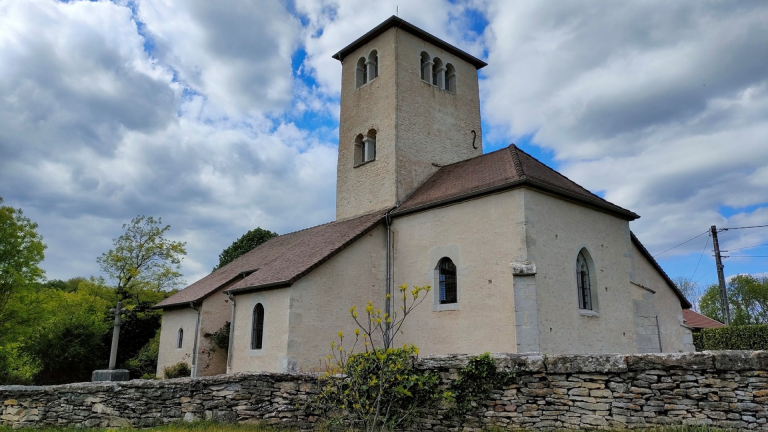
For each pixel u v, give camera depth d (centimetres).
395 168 2070
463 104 2436
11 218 2192
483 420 853
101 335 2392
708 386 720
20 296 2183
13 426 1122
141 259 3869
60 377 2216
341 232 1947
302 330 1616
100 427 1062
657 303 2023
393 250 1875
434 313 1659
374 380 834
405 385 891
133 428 998
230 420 1007
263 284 1709
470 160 2083
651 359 760
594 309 1570
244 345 1786
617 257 1706
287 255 2041
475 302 1544
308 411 966
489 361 864
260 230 3775
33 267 2228
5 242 2150
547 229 1505
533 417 822
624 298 1675
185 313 2291
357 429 881
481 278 1541
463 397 868
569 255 1545
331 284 1714
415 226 1812
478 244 1573
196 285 2541
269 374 1018
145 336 2791
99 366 2303
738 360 703
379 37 2317
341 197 2327
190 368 2145
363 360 920
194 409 1038
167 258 3919
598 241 1659
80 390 1121
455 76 2442
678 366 743
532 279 1403
